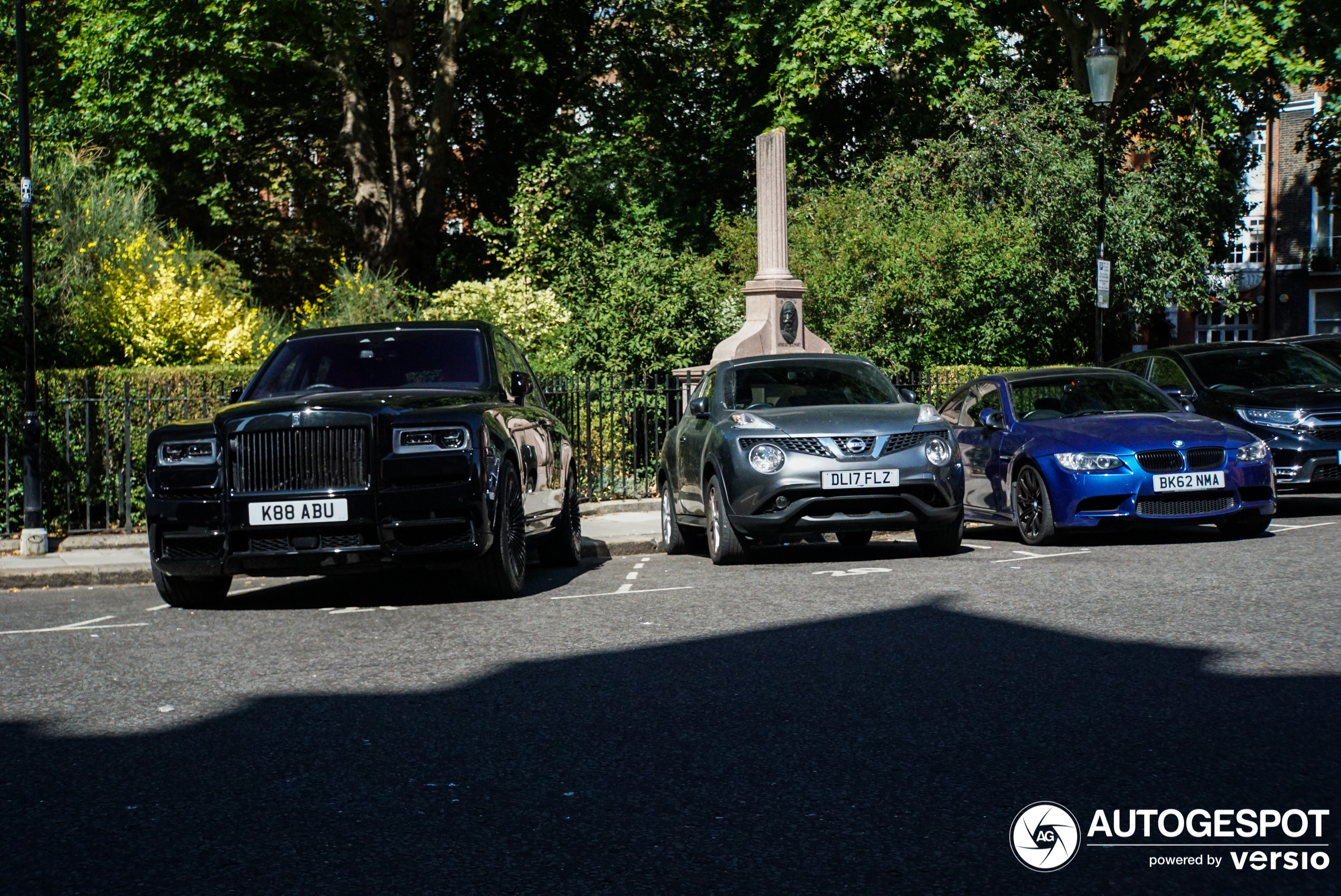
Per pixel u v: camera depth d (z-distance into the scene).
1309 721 5.11
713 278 19.28
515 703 5.97
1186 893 3.50
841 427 10.73
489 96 32.00
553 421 11.49
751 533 10.78
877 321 19.77
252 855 4.01
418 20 30.41
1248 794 4.26
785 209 17.94
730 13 28.22
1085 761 4.70
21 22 13.25
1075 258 22.62
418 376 10.27
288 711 5.94
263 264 33.06
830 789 4.48
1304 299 47.34
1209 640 6.76
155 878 3.84
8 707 6.25
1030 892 3.52
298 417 8.88
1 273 16.33
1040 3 29.72
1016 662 6.45
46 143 19.69
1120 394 12.97
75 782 4.90
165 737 5.55
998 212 21.31
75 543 13.62
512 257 27.78
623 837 4.06
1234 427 11.88
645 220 24.14
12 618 9.52
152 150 25.48
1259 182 48.28
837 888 3.57
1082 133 23.80
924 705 5.63
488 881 3.72
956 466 10.85
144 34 23.94
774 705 5.73
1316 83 25.70
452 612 8.80
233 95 25.11
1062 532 13.14
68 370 14.68
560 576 10.96
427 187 27.84
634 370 18.47
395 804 4.49
